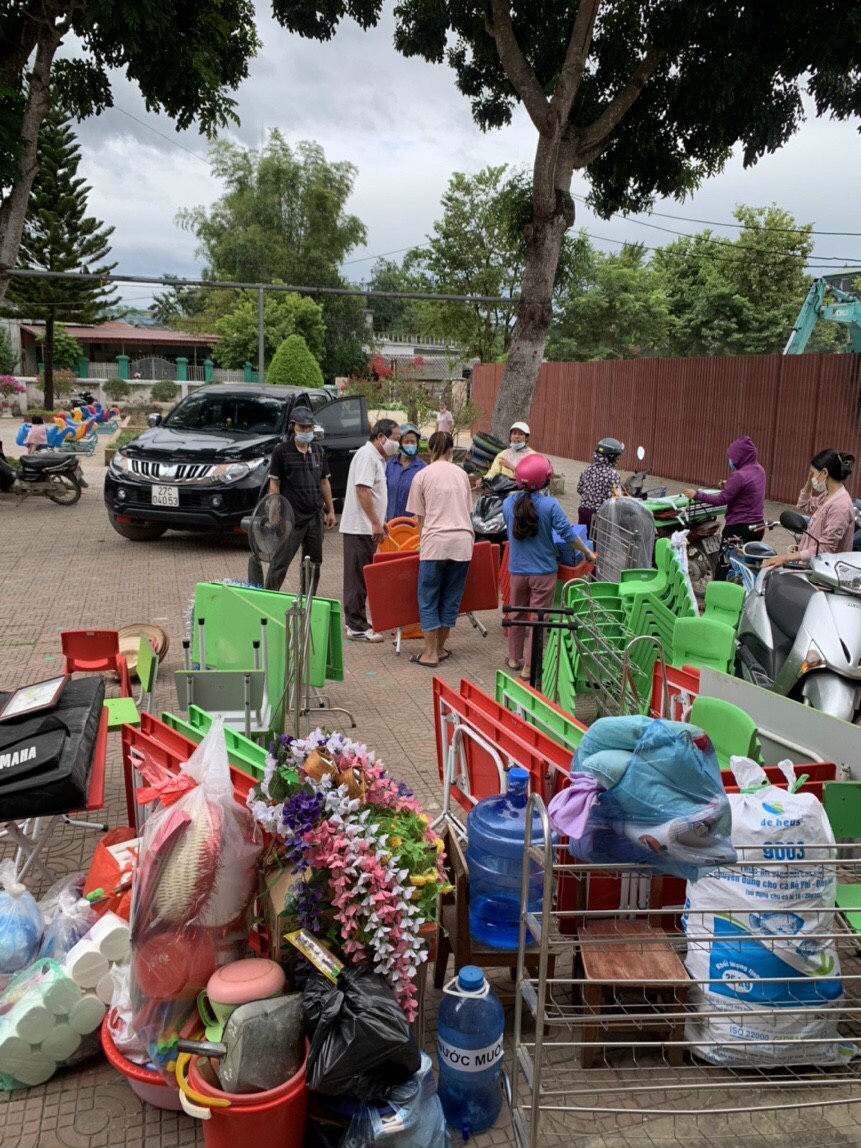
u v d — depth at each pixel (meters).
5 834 3.94
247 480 11.09
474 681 6.98
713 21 13.27
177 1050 2.69
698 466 20.28
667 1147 2.77
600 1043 2.84
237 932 2.80
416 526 8.75
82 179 34.12
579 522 9.41
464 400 26.36
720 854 2.81
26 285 34.31
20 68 14.05
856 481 16.19
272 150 51.03
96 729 3.77
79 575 9.93
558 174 14.26
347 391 26.06
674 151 16.30
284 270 50.41
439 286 37.03
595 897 3.31
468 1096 2.80
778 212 37.81
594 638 5.50
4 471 14.60
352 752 2.94
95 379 48.50
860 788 3.50
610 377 23.39
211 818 2.73
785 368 17.70
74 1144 2.70
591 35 13.95
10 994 3.02
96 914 3.29
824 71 13.16
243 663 5.74
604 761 2.85
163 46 14.11
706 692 4.61
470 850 3.28
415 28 15.30
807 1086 2.86
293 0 14.20
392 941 2.65
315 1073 2.44
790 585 5.62
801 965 3.00
